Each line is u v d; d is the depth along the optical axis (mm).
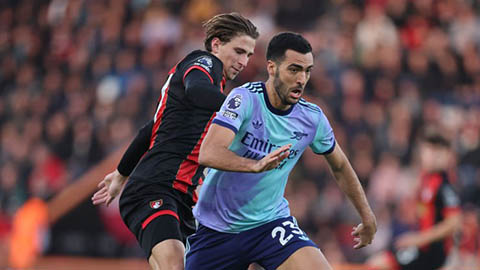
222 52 16078
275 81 14164
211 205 15414
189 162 15938
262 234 15250
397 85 42938
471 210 32031
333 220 36375
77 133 44656
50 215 37094
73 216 36938
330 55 44531
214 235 15492
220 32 16047
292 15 51469
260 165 13039
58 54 53875
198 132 15852
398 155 39219
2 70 54625
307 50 13945
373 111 41125
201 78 14898
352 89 42500
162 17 50812
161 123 16000
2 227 41500
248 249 15312
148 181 15758
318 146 15234
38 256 36906
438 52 45500
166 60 48500
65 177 42156
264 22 49594
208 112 15898
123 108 44031
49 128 46312
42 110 48688
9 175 44000
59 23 56312
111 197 17344
